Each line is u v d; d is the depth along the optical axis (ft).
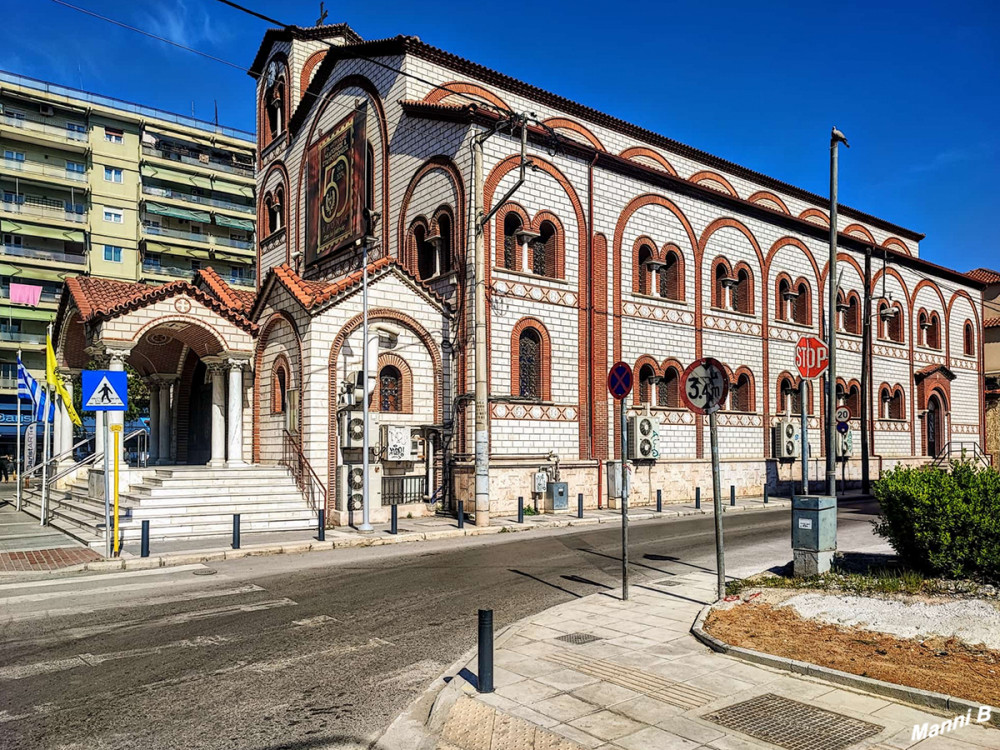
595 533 63.00
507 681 23.91
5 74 192.85
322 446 68.69
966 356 146.10
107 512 48.98
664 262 91.15
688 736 19.43
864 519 70.74
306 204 101.86
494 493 72.95
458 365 74.74
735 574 42.39
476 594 38.09
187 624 32.24
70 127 201.98
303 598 37.35
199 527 60.59
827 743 18.85
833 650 26.13
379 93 87.71
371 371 70.85
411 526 65.67
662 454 88.28
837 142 55.57
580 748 18.79
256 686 24.38
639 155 101.24
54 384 81.71
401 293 73.72
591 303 82.74
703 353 94.99
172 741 20.07
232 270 227.40
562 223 80.84
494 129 65.57
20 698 23.27
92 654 27.89
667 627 30.63
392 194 85.05
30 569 44.88
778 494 102.01
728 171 112.68
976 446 139.54
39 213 193.77
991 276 160.56
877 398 122.21
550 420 78.33
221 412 79.30
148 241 210.38
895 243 138.92
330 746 19.80
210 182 222.28
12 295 122.52
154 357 88.74
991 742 18.70
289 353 74.28
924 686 22.18
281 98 112.47
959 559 32.83
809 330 110.93
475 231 68.59
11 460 159.84
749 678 24.09
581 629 30.37
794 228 110.11
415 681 24.89
